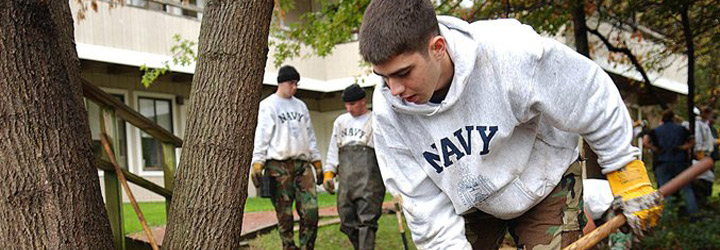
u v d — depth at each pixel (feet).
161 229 22.00
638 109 51.08
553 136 7.66
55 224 7.57
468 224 8.61
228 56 8.83
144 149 38.75
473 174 7.54
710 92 32.89
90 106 34.78
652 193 7.34
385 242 21.26
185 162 9.02
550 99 6.98
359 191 17.53
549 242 7.83
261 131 16.87
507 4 14.94
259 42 8.99
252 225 23.52
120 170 13.00
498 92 7.01
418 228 8.13
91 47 32.19
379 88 7.72
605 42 26.16
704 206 25.62
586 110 7.11
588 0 22.72
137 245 19.39
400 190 8.13
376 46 6.44
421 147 7.69
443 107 7.09
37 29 7.50
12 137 7.35
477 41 6.93
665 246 18.74
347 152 17.83
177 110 40.45
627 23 26.05
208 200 8.80
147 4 35.86
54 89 7.67
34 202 7.46
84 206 7.86
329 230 23.70
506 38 6.97
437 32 6.79
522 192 7.65
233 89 8.84
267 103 17.04
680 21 24.63
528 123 7.43
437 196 8.07
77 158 7.87
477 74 7.02
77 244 7.72
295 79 17.33
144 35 35.14
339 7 24.09
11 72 7.32
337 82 46.98
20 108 7.37
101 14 32.78
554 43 6.98
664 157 26.27
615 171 7.53
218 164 8.82
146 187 14.67
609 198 12.35
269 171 17.01
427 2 6.66
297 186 17.29
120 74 36.76
